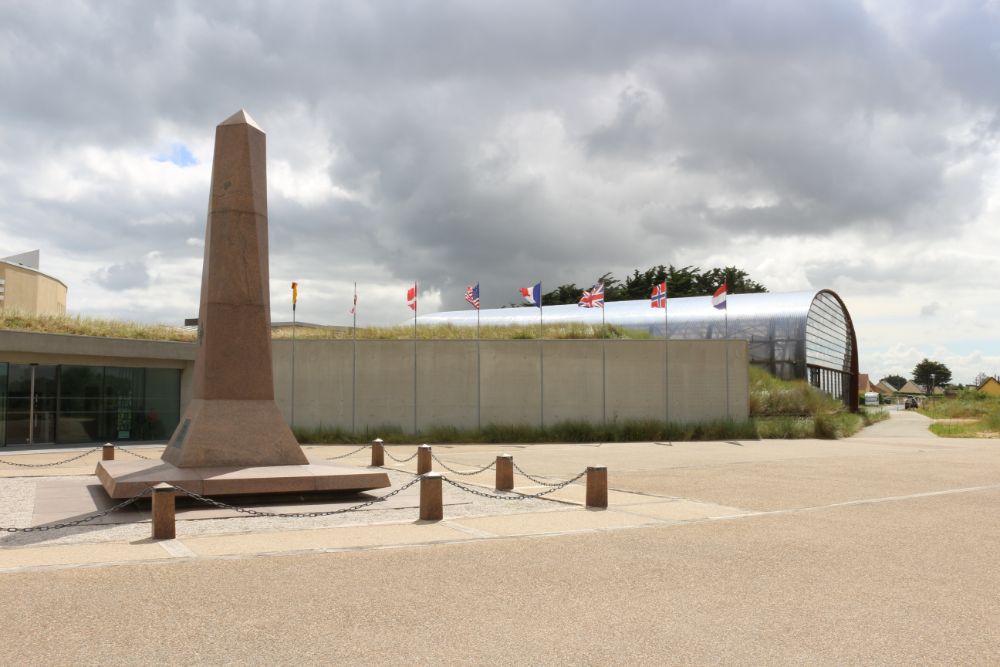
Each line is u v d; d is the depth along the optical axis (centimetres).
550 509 1409
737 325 5741
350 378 3694
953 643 654
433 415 3728
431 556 990
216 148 1759
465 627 692
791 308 5681
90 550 1020
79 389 3241
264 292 1745
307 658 611
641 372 3875
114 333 3619
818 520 1288
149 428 3428
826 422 3894
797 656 621
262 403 1700
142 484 1434
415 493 1659
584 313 6400
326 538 1112
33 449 3005
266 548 1037
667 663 604
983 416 6159
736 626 699
